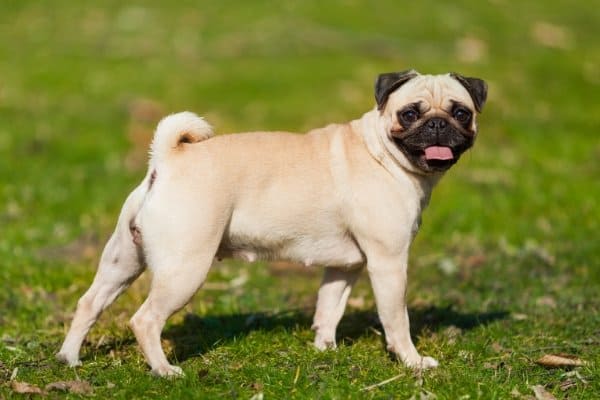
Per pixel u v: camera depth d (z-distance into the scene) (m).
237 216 7.23
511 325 8.73
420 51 26.53
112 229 12.84
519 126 19.16
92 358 7.58
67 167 15.84
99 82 22.02
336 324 7.98
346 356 7.36
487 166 16.19
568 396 6.66
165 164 6.98
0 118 18.42
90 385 6.64
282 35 27.59
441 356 7.63
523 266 11.29
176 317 8.98
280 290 10.46
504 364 7.43
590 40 31.77
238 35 27.62
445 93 7.45
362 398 6.33
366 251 7.45
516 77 24.34
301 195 7.35
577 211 13.81
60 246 12.06
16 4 31.30
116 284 7.40
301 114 19.47
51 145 16.84
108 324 8.57
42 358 7.51
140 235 7.00
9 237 12.17
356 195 7.39
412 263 11.74
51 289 10.08
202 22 29.33
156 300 6.88
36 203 13.92
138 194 7.10
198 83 22.08
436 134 7.18
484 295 10.08
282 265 11.68
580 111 21.50
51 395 6.46
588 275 10.72
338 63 24.05
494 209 13.95
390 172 7.43
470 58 26.22
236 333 8.30
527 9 35.66
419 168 7.40
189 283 6.85
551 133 18.88
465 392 6.47
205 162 7.03
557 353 7.66
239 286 10.63
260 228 7.32
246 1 32.12
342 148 7.57
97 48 25.97
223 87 21.72
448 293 10.20
